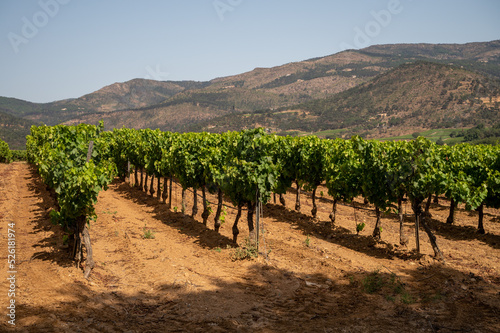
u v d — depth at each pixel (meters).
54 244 12.61
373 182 14.01
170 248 13.00
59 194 11.39
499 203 15.30
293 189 27.69
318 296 9.12
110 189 26.72
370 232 15.98
